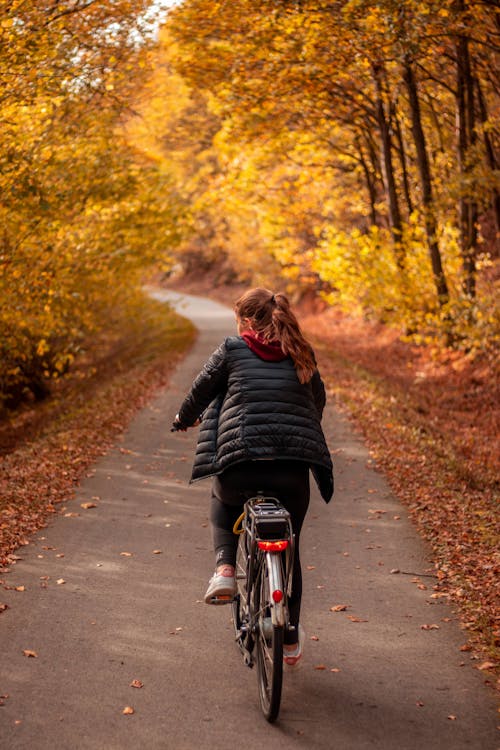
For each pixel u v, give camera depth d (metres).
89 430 14.52
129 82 17.59
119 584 7.22
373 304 26.36
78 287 20.44
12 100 13.23
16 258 15.48
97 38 15.19
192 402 5.50
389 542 8.55
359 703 5.15
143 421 15.95
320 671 5.61
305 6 16.12
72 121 17.05
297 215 36.50
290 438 5.14
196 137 37.72
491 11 16.53
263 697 5.01
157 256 24.92
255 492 5.23
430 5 15.16
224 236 60.50
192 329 41.44
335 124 28.25
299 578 5.40
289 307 5.55
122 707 5.02
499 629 6.18
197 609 6.68
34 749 4.50
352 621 6.49
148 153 23.52
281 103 23.84
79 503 9.95
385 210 34.41
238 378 5.31
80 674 5.43
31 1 12.80
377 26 15.75
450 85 23.34
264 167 31.88
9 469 11.45
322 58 18.67
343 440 13.77
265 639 5.05
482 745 4.67
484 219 30.64
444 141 26.78
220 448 5.20
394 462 12.02
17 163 13.88
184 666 5.62
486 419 18.03
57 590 7.00
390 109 26.12
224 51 20.44
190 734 4.74
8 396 21.75
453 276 24.30
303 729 4.83
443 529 8.88
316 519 9.41
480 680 5.47
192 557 8.05
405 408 17.77
